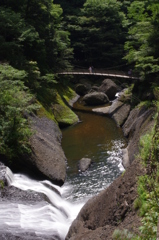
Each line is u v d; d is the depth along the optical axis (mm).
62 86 29781
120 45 37094
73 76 32562
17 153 13203
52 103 23188
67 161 16609
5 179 11531
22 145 13438
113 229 7391
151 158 8109
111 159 16453
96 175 14859
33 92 20938
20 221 9633
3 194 10914
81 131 21359
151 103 17453
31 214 10211
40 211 10492
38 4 25281
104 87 30688
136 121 18109
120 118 22609
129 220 7105
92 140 19453
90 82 34656
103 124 22688
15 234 8836
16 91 15234
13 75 15734
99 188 13648
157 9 18625
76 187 13891
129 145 16859
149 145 9031
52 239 9195
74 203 12539
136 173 8445
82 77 35156
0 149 12812
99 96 28312
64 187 13984
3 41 20266
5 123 13453
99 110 26172
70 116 23703
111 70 34031
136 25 20391
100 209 8812
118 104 24906
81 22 36469
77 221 9438
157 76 19516
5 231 8859
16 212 10062
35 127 16672
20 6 24688
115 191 8688
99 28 35781
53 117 21484
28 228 9367
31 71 21250
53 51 27609
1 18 20344
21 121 13883
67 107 25016
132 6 20500
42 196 11469
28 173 13477
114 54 36531
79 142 19234
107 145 18438
